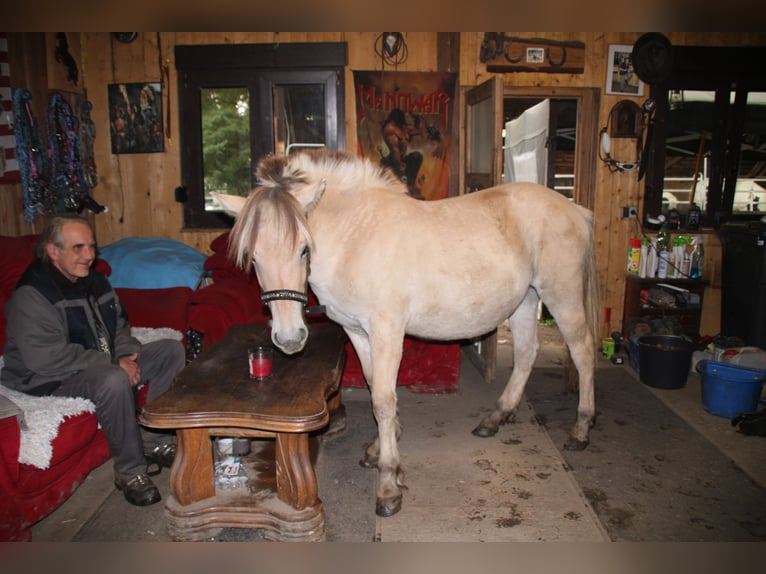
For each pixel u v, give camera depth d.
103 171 4.38
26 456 1.93
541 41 4.18
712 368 3.21
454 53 4.22
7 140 3.29
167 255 3.64
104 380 2.17
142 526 2.12
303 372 2.15
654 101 4.25
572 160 7.16
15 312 2.19
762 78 4.22
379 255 2.14
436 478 2.47
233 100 4.32
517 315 2.91
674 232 4.39
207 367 2.21
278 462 1.95
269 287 1.82
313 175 2.14
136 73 4.25
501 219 2.48
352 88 4.25
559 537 2.03
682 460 2.63
